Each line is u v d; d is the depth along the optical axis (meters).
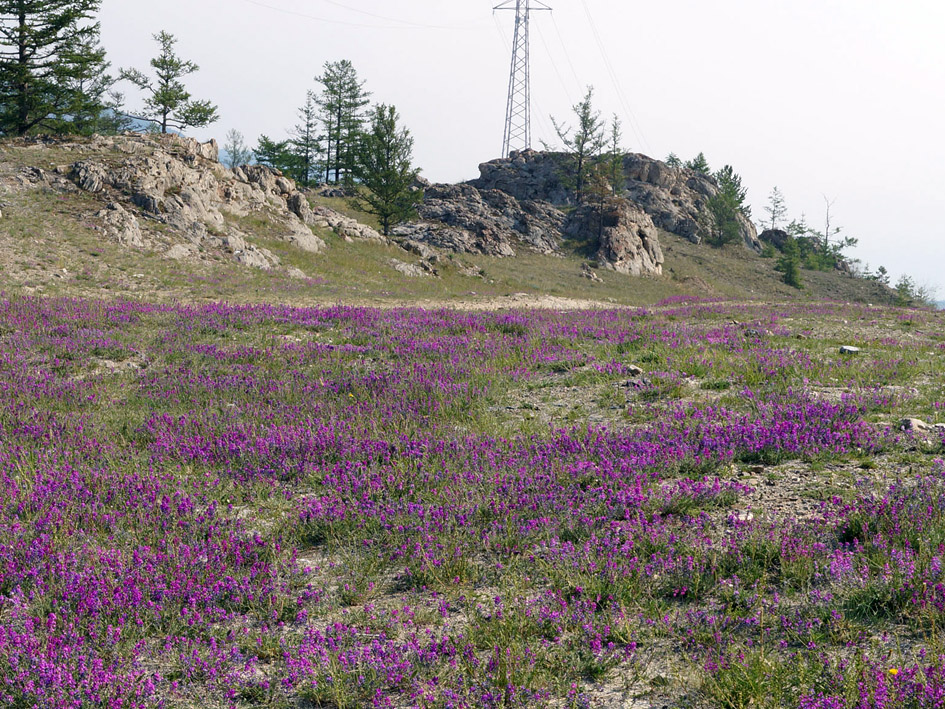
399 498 7.23
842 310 27.86
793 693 3.76
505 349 16.27
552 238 84.12
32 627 4.65
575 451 8.47
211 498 7.38
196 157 44.50
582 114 102.62
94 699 3.90
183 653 4.45
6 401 11.02
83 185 37.22
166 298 26.39
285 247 42.66
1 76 52.59
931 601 4.42
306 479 8.04
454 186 87.06
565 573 5.35
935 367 13.09
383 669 4.16
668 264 91.12
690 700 3.88
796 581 5.11
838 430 8.62
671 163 131.12
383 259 48.47
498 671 4.05
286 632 4.83
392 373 13.44
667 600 5.04
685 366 13.72
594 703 3.90
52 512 6.58
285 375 13.70
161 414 10.53
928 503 5.99
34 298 21.95
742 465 7.89
